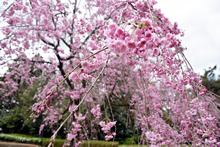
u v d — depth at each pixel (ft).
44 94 17.75
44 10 14.12
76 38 15.21
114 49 3.46
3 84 17.52
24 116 34.53
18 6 12.64
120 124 35.01
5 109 31.71
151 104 10.11
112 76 18.83
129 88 16.44
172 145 8.09
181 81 5.87
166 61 7.24
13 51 16.21
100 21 7.18
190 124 6.46
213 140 4.63
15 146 30.71
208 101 5.36
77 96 9.45
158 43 3.79
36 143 33.09
